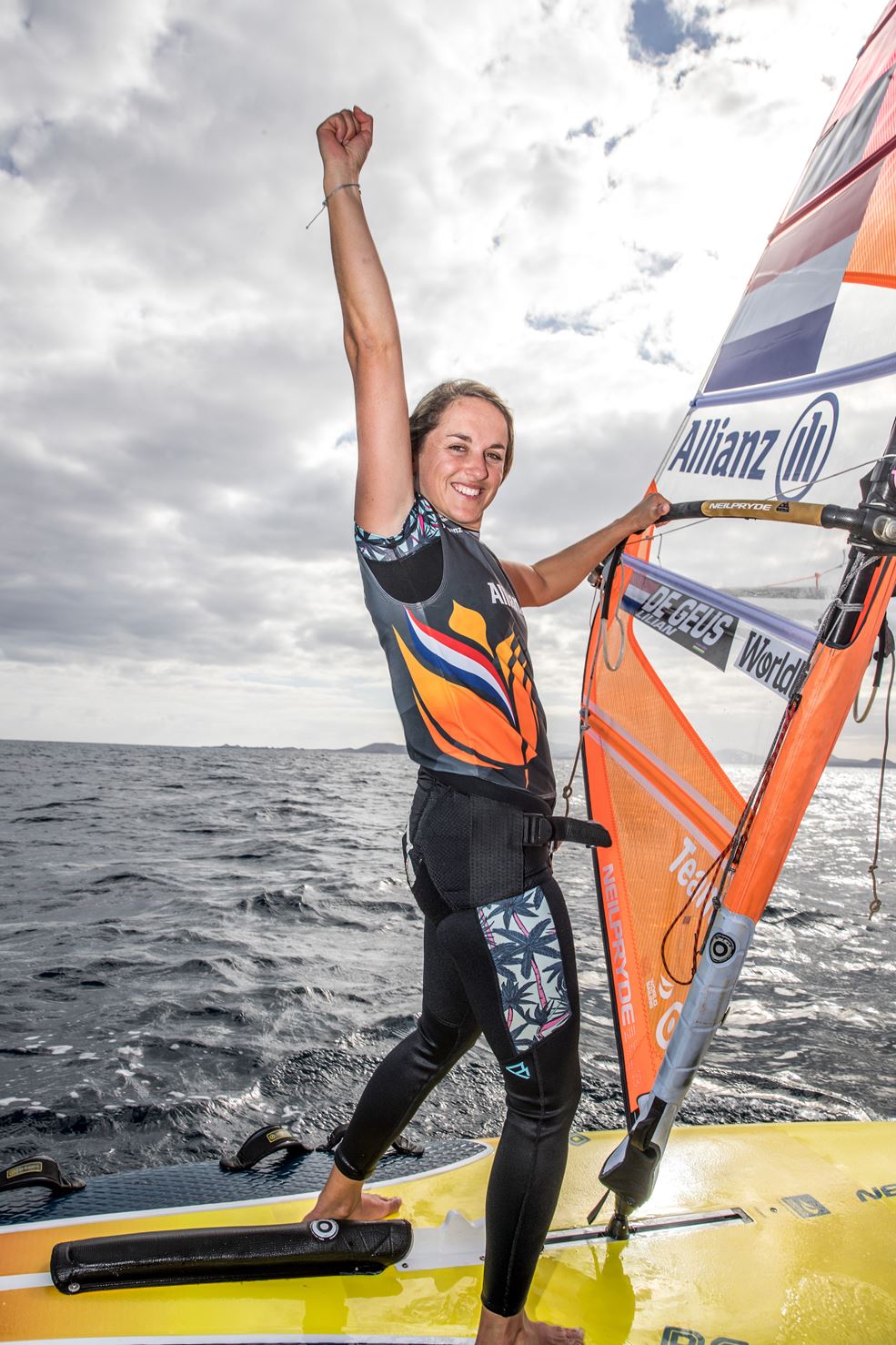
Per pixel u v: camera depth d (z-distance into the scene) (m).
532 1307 1.90
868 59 2.15
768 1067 4.50
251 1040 4.66
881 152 1.92
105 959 6.30
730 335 2.46
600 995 5.70
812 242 2.15
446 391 1.87
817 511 1.69
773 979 6.18
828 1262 2.09
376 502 1.68
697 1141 2.67
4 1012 5.07
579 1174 2.47
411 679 1.76
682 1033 1.86
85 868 10.72
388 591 1.74
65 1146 3.49
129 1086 4.04
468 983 1.76
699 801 2.04
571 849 12.65
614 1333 1.84
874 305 1.81
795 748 1.73
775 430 2.07
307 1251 1.92
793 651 1.81
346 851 12.88
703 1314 1.91
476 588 1.76
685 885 2.04
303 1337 1.76
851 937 7.53
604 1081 4.26
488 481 1.87
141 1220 2.11
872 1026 5.18
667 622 2.25
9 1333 1.71
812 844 15.83
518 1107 1.71
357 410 1.68
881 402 1.72
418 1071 1.96
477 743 1.74
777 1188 2.41
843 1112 3.98
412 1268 1.99
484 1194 2.32
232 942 6.89
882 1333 1.88
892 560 1.66
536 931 1.72
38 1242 2.01
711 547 2.18
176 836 14.47
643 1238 2.17
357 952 6.71
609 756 2.39
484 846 1.72
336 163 1.66
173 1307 1.81
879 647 1.76
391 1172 2.44
